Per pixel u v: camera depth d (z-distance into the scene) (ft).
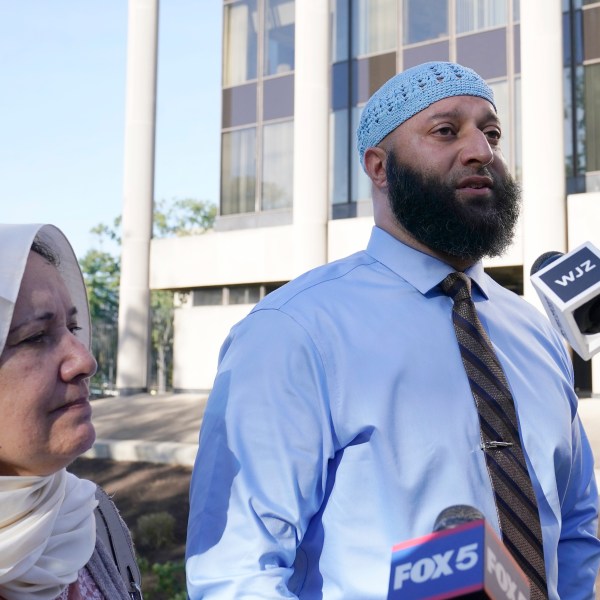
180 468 39.78
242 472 6.28
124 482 38.78
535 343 7.39
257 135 66.85
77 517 4.96
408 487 6.27
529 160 50.55
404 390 6.47
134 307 69.00
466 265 7.27
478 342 6.75
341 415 6.40
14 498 4.38
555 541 6.66
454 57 58.70
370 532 6.24
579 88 54.08
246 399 6.42
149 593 23.91
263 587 5.91
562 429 6.92
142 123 69.51
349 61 62.85
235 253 65.82
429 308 6.93
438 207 6.91
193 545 6.35
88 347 5.26
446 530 3.45
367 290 6.95
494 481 6.32
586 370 59.21
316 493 6.35
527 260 50.37
